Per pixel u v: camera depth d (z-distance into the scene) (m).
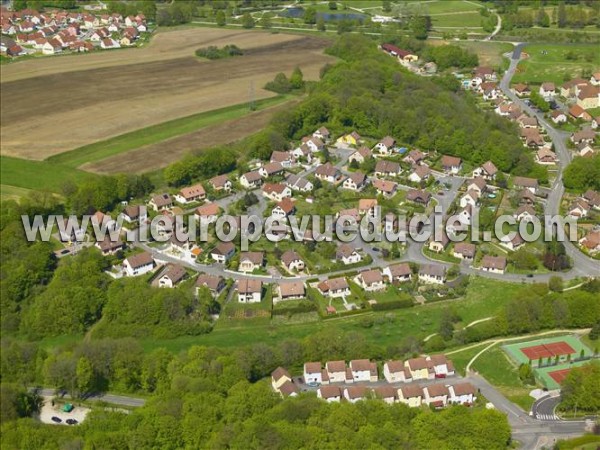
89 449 172.00
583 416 190.88
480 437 174.00
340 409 179.38
